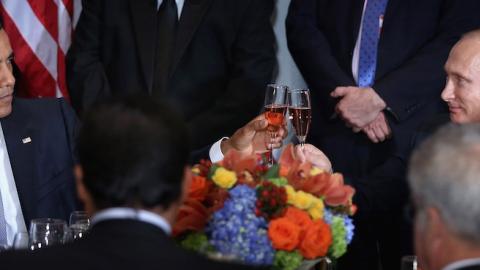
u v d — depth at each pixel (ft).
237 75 25.03
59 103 19.07
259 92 25.03
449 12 24.03
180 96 24.95
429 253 9.29
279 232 11.19
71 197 18.47
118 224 9.11
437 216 9.10
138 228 9.09
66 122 18.90
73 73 25.45
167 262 8.91
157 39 25.17
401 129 23.52
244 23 25.17
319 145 24.47
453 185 8.84
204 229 11.51
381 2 24.25
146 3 25.39
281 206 11.51
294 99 17.79
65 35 27.53
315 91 24.52
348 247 22.27
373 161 23.84
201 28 25.05
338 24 24.56
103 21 25.58
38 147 18.40
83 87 25.27
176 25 25.18
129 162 9.00
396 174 21.36
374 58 24.08
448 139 9.11
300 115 17.78
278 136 16.72
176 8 25.18
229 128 24.84
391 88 23.43
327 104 24.17
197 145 24.68
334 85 23.93
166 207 9.25
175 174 9.17
